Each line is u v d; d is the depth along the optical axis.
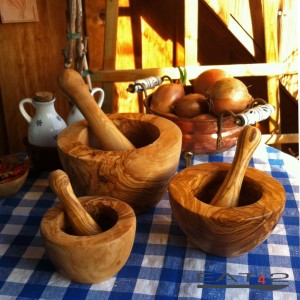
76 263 0.60
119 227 0.62
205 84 0.99
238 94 0.89
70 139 0.76
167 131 0.78
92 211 0.68
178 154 0.75
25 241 0.74
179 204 0.64
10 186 0.83
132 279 0.66
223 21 1.28
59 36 1.26
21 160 0.91
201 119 0.90
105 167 0.69
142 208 0.77
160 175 0.72
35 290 0.64
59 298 0.62
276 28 1.27
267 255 0.70
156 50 1.37
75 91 0.76
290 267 0.68
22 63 1.28
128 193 0.73
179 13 1.31
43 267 0.68
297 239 0.73
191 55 1.26
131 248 0.65
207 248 0.67
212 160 0.96
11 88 1.30
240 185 0.67
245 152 0.66
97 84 1.38
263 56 1.34
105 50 1.24
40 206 0.84
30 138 0.93
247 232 0.62
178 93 0.97
